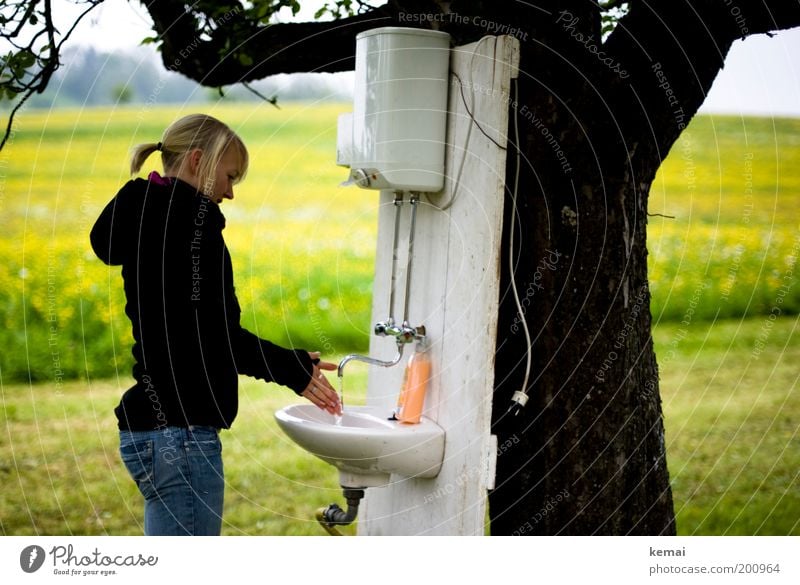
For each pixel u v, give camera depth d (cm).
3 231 737
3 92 321
